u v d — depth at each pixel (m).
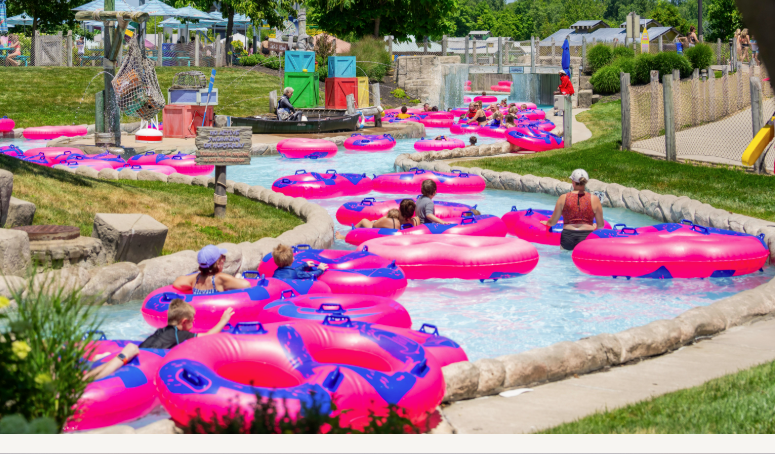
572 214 10.20
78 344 3.96
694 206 11.91
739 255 8.77
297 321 5.17
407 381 4.40
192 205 11.98
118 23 17.22
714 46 40.34
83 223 9.46
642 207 13.23
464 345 6.73
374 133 25.59
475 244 9.12
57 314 3.85
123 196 11.54
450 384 4.99
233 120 24.42
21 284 6.48
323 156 20.69
